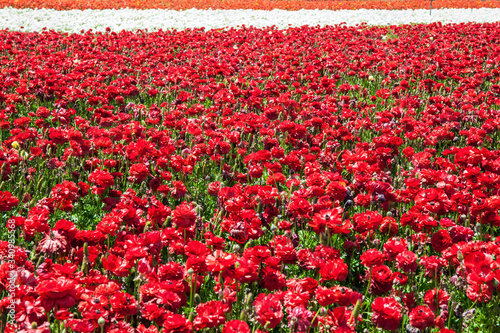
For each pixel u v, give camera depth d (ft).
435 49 56.65
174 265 12.89
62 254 14.84
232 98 33.65
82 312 11.48
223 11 95.25
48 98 35.40
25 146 25.17
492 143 30.35
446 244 15.53
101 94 35.88
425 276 16.63
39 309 10.68
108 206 19.61
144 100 37.99
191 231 16.11
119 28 79.20
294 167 22.34
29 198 19.74
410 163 25.31
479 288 13.64
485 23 76.95
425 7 105.50
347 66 48.29
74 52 52.44
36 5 92.02
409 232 18.74
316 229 15.20
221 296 12.54
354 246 16.56
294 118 31.94
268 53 51.52
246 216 15.70
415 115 34.53
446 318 13.75
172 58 47.39
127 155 23.30
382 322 12.01
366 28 75.36
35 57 45.80
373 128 30.19
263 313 11.46
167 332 11.08
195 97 38.34
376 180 20.58
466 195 17.67
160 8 97.35
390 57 50.88
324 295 12.03
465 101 35.83
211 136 26.30
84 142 23.25
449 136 28.45
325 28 70.23
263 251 13.55
